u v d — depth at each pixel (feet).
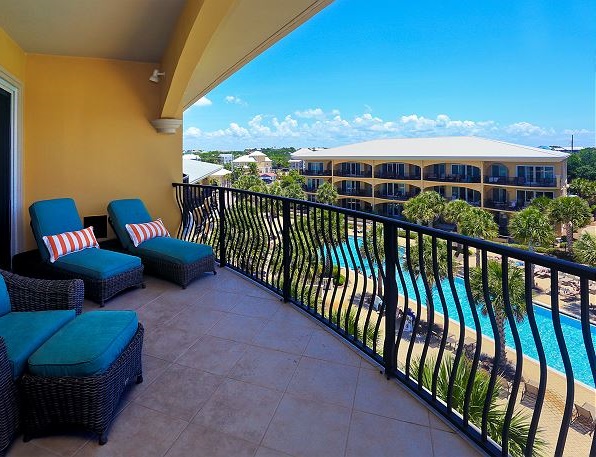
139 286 13.24
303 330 10.05
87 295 11.82
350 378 7.90
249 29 11.79
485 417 6.11
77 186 17.52
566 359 4.89
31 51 16.01
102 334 6.65
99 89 17.69
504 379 15.97
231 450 5.96
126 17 13.00
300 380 7.81
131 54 17.22
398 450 5.99
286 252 11.80
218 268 15.65
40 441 6.08
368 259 8.98
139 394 7.29
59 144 16.99
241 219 14.79
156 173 19.29
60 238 12.96
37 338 6.48
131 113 18.45
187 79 14.52
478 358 6.42
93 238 14.06
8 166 14.90
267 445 6.07
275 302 11.99
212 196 16.67
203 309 11.41
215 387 7.55
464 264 6.32
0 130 14.43
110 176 18.22
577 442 12.44
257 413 6.81
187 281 13.33
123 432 6.31
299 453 5.92
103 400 6.03
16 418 5.91
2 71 13.56
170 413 6.78
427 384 9.65
